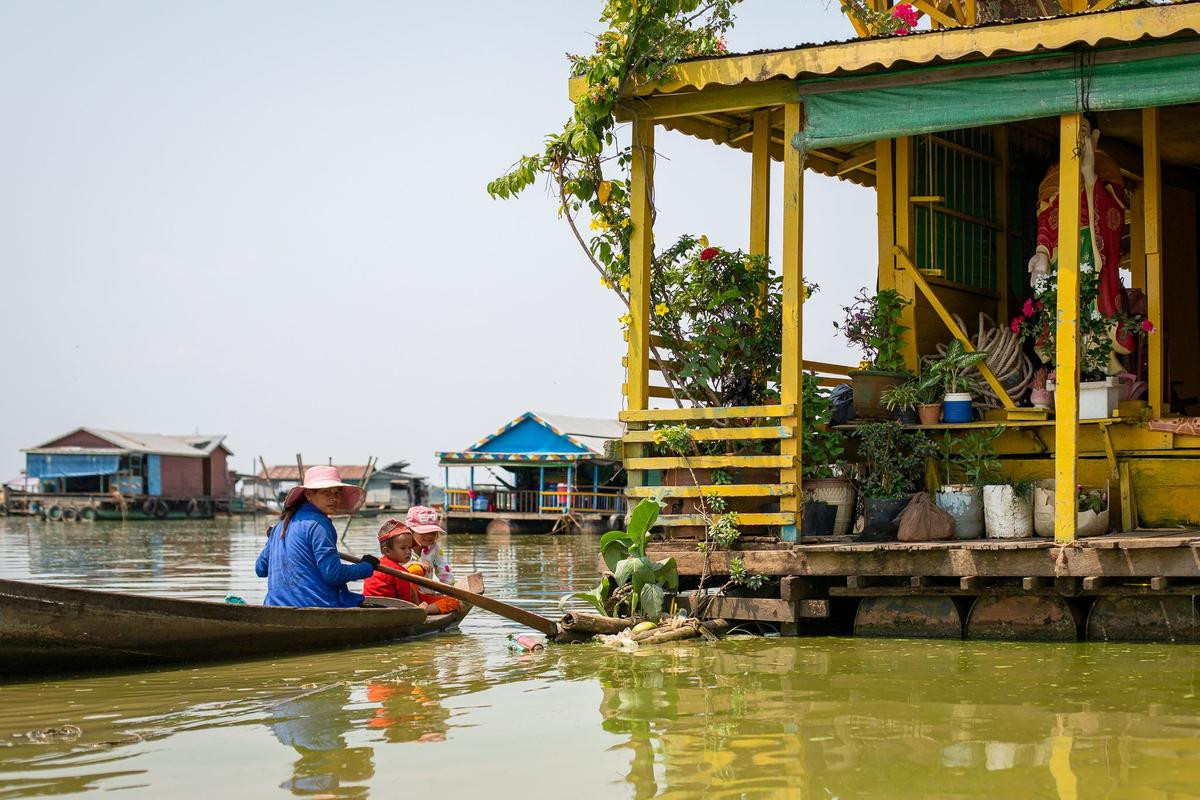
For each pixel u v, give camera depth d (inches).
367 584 405.1
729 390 417.4
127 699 273.4
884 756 217.0
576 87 403.2
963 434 424.2
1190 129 493.4
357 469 3275.1
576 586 615.2
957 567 353.4
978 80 363.9
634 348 407.2
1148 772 203.8
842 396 450.6
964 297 481.1
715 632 379.6
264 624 330.6
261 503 3139.8
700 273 414.3
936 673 302.0
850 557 366.0
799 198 386.6
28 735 236.7
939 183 470.3
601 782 201.9
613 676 303.9
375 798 193.8
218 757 219.0
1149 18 332.5
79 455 2559.1
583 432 1798.7
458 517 1747.0
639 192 406.3
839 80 379.9
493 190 412.5
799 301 385.7
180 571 772.0
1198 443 394.3
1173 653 328.5
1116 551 335.9
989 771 205.9
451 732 238.8
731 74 381.7
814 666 316.2
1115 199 430.0
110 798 192.7
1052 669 304.7
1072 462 347.3
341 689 286.8
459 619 424.5
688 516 391.5
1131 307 441.7
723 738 232.2
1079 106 352.5
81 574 738.8
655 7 390.3
